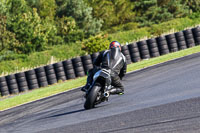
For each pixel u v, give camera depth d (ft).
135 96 86.33
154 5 526.57
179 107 56.03
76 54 426.51
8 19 450.71
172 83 95.91
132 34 460.14
